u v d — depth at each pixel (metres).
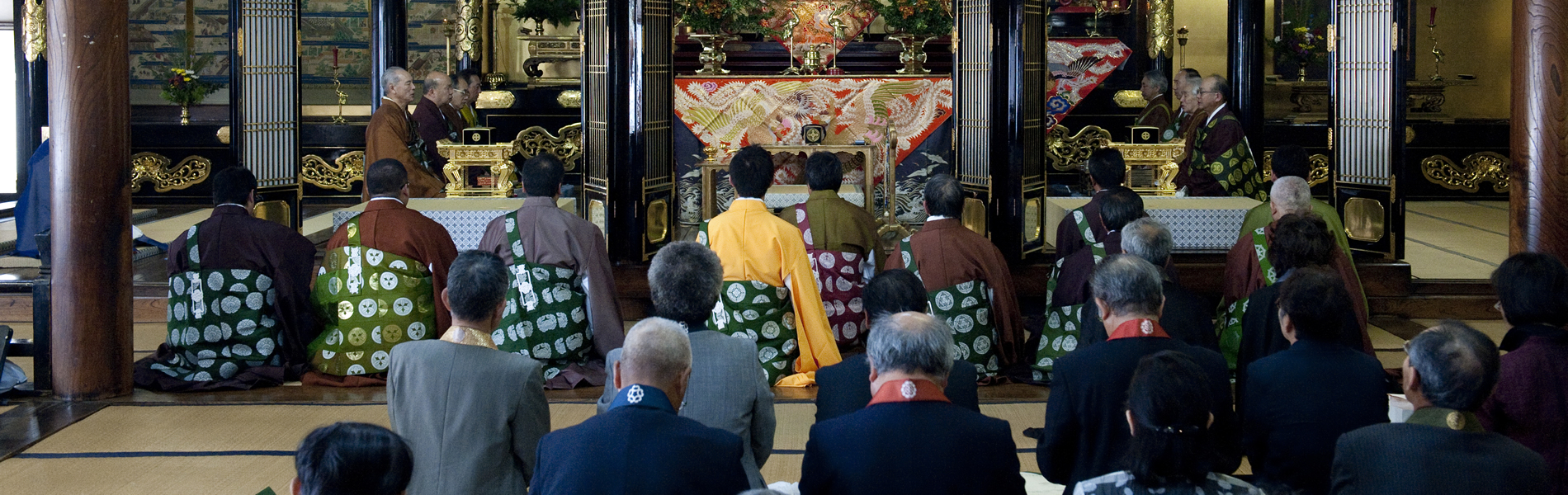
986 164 7.79
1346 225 7.91
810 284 5.57
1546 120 5.39
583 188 8.05
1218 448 2.86
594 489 2.59
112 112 5.41
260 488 4.22
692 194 9.55
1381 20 7.58
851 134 9.53
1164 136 9.08
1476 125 12.55
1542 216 5.43
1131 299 3.31
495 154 8.50
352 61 14.41
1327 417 3.25
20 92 12.44
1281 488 3.27
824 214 5.97
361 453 2.13
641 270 7.55
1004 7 7.59
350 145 12.27
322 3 14.32
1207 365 3.21
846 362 3.44
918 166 9.57
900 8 9.93
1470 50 14.54
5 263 8.42
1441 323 2.92
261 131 8.11
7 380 5.43
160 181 12.10
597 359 5.90
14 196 13.66
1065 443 3.32
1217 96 8.77
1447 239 9.59
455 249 5.88
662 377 2.75
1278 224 4.39
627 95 7.58
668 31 7.91
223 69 14.38
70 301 5.39
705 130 9.51
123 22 5.47
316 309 5.84
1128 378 3.22
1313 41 13.13
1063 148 11.40
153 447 4.71
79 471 4.40
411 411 3.37
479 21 12.02
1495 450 2.62
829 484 2.71
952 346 2.78
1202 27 14.28
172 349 5.86
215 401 5.44
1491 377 2.77
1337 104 7.88
